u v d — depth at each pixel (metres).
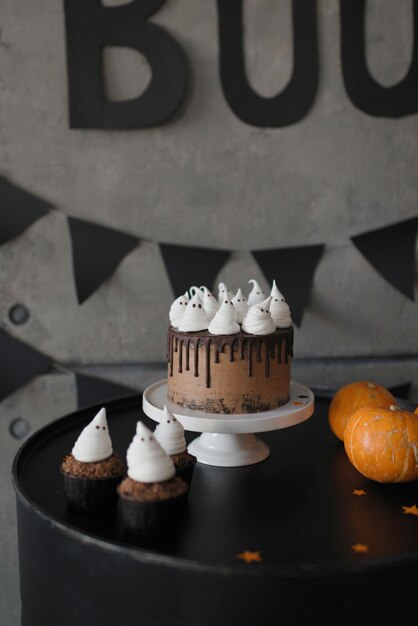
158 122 1.72
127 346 1.82
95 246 1.75
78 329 1.80
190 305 1.35
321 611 0.98
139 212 1.77
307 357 1.87
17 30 1.67
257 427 1.28
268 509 1.22
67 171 1.74
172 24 1.71
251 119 1.75
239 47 1.73
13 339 1.78
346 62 1.75
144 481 1.10
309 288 1.80
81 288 1.76
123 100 1.72
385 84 1.78
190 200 1.77
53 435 1.50
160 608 1.01
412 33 1.76
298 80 1.74
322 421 1.65
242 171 1.77
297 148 1.78
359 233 1.82
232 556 1.05
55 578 1.11
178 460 1.22
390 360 1.88
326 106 1.77
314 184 1.80
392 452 1.25
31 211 1.73
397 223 1.82
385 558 1.00
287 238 1.81
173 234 1.78
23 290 1.77
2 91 1.69
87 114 1.70
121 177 1.75
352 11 1.73
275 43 1.74
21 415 1.81
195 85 1.73
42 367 1.79
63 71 1.70
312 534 1.13
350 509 1.22
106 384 1.80
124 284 1.79
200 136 1.75
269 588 0.97
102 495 1.18
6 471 1.83
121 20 1.68
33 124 1.71
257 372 1.31
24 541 1.21
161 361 1.83
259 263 1.78
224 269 1.80
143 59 1.71
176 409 1.34
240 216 1.79
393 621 1.01
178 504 1.12
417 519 1.18
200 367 1.31
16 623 1.89
